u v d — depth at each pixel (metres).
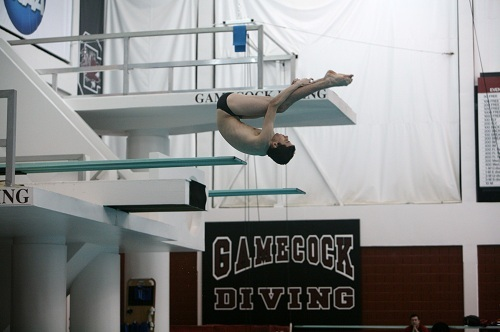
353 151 23.59
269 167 24.05
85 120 17.36
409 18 23.47
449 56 23.20
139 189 12.00
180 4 24.86
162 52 24.75
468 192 22.95
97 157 14.77
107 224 11.94
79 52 22.44
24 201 9.55
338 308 23.33
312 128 23.84
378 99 23.47
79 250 14.88
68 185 12.07
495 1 23.17
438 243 22.98
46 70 16.59
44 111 15.05
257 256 23.83
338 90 23.64
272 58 15.80
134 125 17.69
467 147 23.00
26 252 13.34
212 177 24.30
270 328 23.05
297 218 23.72
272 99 7.74
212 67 24.48
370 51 23.59
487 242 22.77
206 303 23.98
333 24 23.81
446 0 23.33
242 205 24.17
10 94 9.73
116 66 16.30
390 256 23.27
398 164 23.30
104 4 24.91
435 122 23.16
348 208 23.44
